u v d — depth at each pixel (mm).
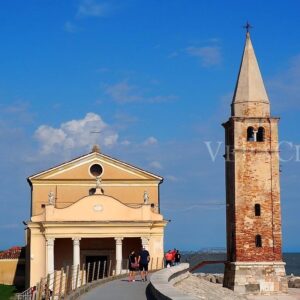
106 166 86875
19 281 89562
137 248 82625
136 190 86688
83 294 42344
